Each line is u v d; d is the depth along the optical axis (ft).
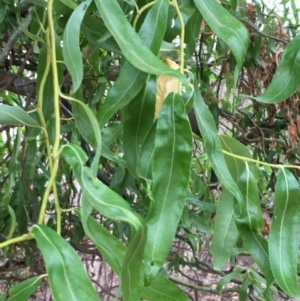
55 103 0.77
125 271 0.62
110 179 2.11
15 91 2.01
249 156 1.02
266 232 2.02
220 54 1.80
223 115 2.29
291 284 0.85
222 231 1.06
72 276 0.60
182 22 0.82
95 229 0.78
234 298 4.14
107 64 1.49
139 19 0.95
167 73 0.68
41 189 2.05
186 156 0.74
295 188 0.89
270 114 2.27
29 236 0.64
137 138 0.86
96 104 1.61
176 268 2.49
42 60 1.05
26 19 1.39
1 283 3.12
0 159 2.36
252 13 2.09
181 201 0.73
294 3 2.32
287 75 0.89
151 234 0.71
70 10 1.04
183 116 0.75
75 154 0.67
